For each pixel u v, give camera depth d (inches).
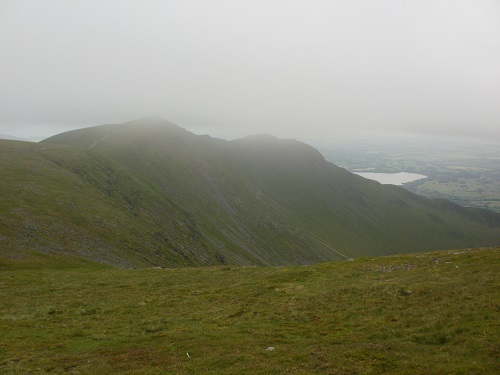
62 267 2554.1
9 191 3614.7
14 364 906.7
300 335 1077.1
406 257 2111.2
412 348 913.5
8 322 1295.5
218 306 1466.5
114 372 847.1
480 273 1465.3
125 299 1638.8
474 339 903.1
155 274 2215.8
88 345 1037.2
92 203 4188.0
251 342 1010.7
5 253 2546.8
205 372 826.8
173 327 1200.8
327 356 880.9
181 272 2240.4
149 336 1101.1
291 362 858.8
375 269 1893.5
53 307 1493.6
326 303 1382.9
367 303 1328.7
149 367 865.5
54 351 998.4
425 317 1114.7
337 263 2187.5
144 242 3981.3
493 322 985.5
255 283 1812.3
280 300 1478.8
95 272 2320.4
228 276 2069.4
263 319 1258.0
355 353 888.9
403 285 1471.5
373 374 783.7
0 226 2886.3
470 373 753.0
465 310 1107.3
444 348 891.4
